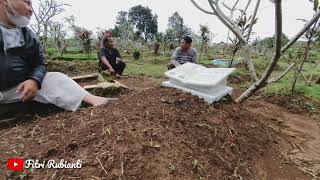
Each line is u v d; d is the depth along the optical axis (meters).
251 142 2.67
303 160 2.68
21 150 2.07
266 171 2.36
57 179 1.75
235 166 2.22
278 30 2.63
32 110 3.11
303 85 6.38
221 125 2.64
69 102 2.97
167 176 1.81
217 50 21.98
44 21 7.43
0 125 2.79
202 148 2.22
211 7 3.40
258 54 18.22
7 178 1.78
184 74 3.38
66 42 14.16
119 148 1.94
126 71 9.15
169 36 22.58
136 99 2.82
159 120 2.32
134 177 1.77
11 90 2.91
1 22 2.84
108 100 3.01
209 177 1.94
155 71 9.30
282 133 3.24
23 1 2.79
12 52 2.84
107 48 7.02
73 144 2.00
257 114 3.87
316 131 3.69
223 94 3.31
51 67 7.30
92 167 1.81
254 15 3.54
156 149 1.98
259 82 3.27
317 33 5.28
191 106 2.76
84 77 5.32
